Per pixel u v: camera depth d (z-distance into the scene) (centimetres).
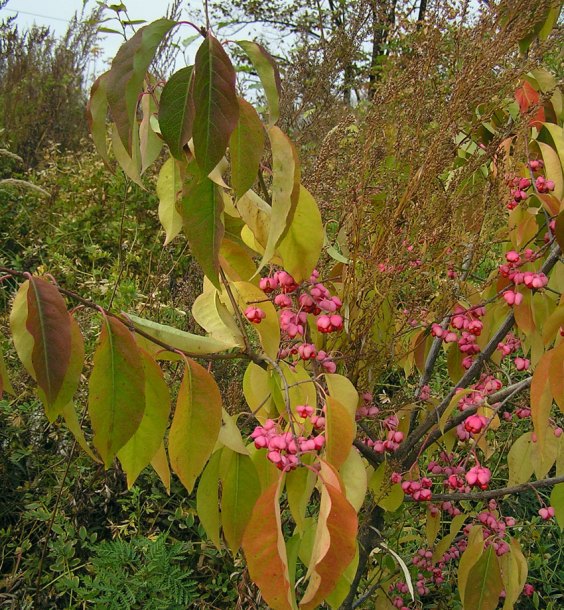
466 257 166
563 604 227
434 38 145
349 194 141
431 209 136
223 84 81
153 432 99
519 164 156
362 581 204
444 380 256
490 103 159
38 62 681
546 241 167
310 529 125
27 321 79
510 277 146
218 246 97
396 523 211
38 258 380
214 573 218
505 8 143
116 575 192
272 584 87
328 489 90
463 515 171
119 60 83
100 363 88
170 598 193
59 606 215
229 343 116
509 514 244
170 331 108
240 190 94
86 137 637
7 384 88
